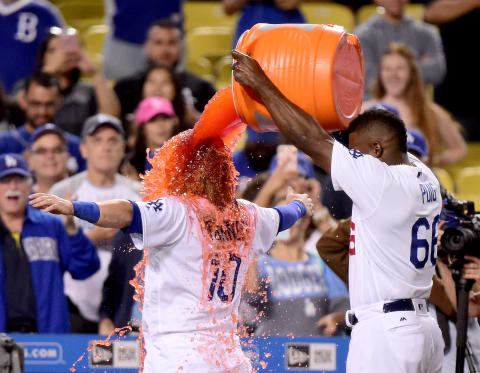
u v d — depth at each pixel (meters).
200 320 11.95
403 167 11.89
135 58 28.58
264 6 27.92
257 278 17.17
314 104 11.38
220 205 12.40
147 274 12.19
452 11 31.59
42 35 28.19
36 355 16.89
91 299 18.59
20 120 24.86
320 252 14.61
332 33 11.48
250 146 21.97
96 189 20.06
